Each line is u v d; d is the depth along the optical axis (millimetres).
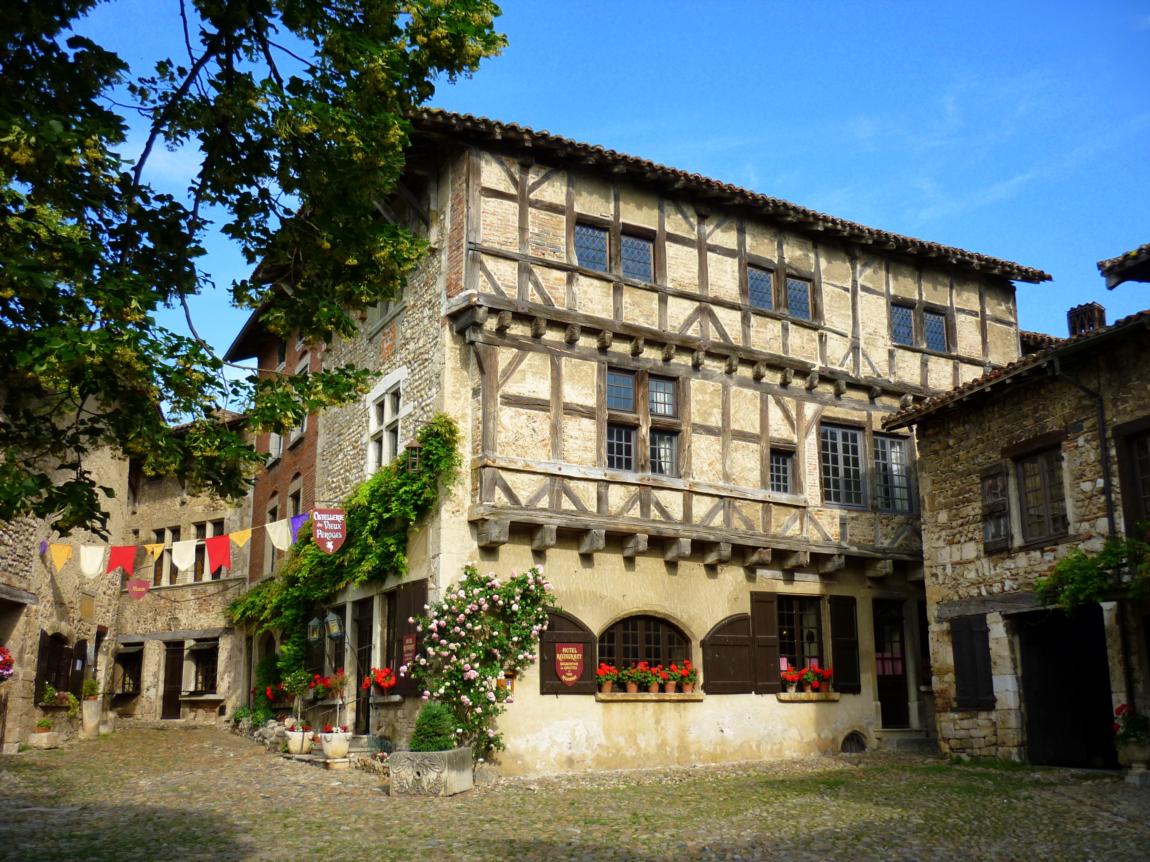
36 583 16266
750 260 16453
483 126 14023
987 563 14250
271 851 7922
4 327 6074
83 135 6027
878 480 17203
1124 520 12312
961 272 18938
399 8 7750
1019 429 14000
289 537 14016
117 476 21453
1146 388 12250
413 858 7691
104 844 8156
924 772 12984
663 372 15188
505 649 13141
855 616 16547
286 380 7320
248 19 7227
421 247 8164
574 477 14039
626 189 15477
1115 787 11273
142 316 6211
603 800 10812
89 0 6457
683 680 14570
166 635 26281
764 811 9891
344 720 15727
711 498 15164
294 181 7520
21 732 15703
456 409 13828
